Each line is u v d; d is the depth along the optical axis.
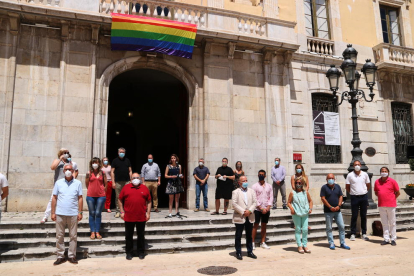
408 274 5.14
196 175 9.98
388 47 14.23
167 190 8.62
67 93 9.76
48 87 9.69
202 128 11.02
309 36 13.40
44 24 9.78
